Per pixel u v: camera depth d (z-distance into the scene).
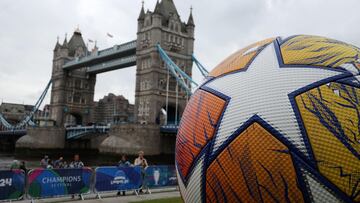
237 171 6.40
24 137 104.44
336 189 5.80
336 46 6.98
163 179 18.97
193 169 7.18
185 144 7.49
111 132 85.62
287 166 6.01
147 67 95.00
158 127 79.88
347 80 6.29
